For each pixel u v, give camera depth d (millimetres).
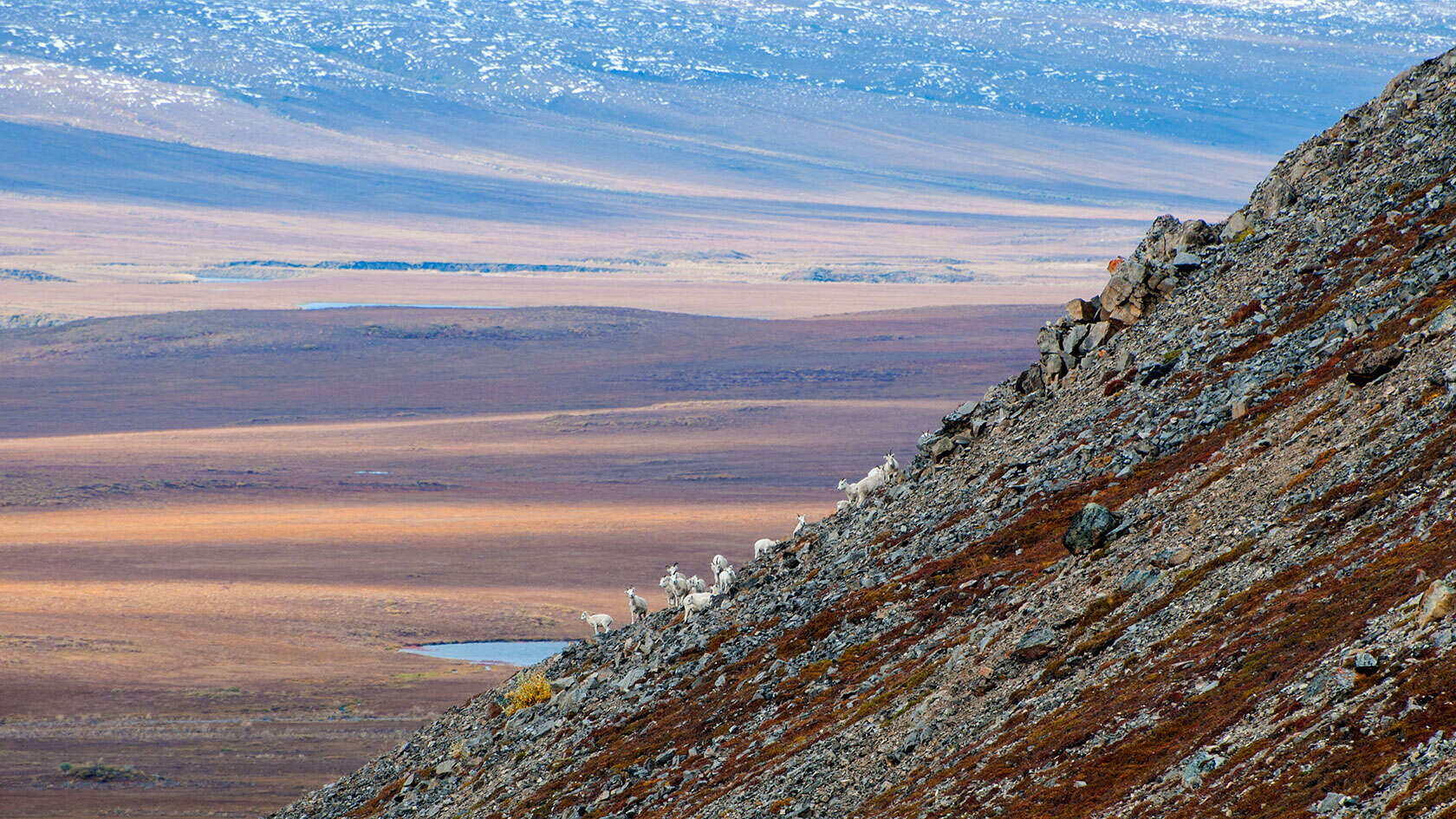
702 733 102875
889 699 88562
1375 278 106312
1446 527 62812
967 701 81188
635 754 105688
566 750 115812
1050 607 86500
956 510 117562
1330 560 68438
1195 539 82812
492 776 121250
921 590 105062
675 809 91438
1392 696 52938
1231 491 86250
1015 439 124625
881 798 75812
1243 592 71750
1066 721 70000
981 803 67188
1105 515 92625
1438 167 116562
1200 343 116250
